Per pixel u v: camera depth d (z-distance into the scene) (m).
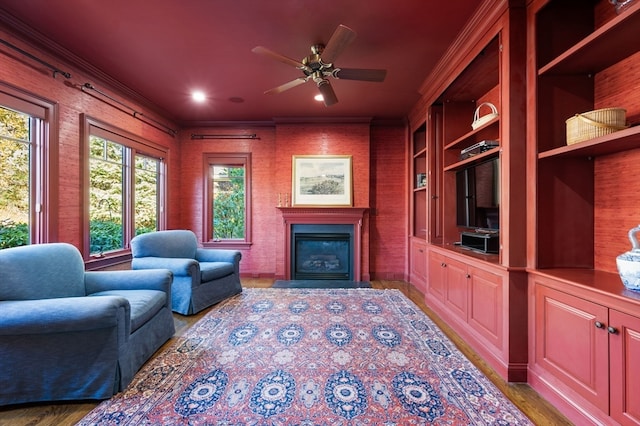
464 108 3.20
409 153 4.42
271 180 4.75
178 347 2.32
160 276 2.42
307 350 2.27
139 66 2.86
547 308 1.72
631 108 1.58
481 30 2.18
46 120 2.47
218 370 1.99
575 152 1.68
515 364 1.87
